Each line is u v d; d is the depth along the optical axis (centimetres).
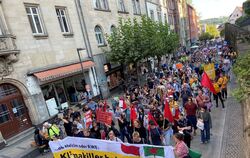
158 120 905
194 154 592
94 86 2000
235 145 880
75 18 1881
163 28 2862
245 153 647
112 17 2373
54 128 1108
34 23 1552
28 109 1444
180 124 930
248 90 695
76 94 1853
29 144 1211
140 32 2034
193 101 1031
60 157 732
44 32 1609
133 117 951
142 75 2638
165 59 3531
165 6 4366
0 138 1212
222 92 1378
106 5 2320
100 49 2123
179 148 586
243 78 752
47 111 1548
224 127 1064
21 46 1413
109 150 661
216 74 1675
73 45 1830
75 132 955
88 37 1983
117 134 942
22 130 1396
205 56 2873
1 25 1315
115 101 1352
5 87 1340
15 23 1394
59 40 1705
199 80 1712
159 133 823
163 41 2728
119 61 2055
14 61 1359
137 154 626
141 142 827
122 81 2358
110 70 2238
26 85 1426
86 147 684
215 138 976
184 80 1596
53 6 1691
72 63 1778
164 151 592
